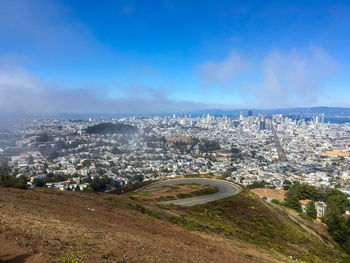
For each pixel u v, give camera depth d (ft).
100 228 43.78
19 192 64.03
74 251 28.09
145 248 37.35
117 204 74.43
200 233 63.87
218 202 109.40
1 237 26.86
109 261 27.86
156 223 61.41
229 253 50.39
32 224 35.32
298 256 71.87
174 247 43.60
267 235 83.61
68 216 48.03
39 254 24.64
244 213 99.35
